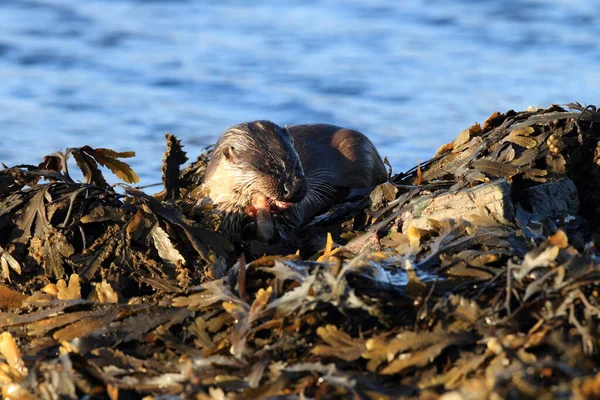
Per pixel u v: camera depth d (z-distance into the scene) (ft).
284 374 23.18
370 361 23.84
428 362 23.70
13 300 31.68
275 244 37.17
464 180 34.81
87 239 33.99
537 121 36.99
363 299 25.53
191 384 23.35
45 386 24.40
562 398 19.81
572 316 23.29
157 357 26.22
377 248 33.78
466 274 26.76
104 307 28.55
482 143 37.47
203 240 33.65
